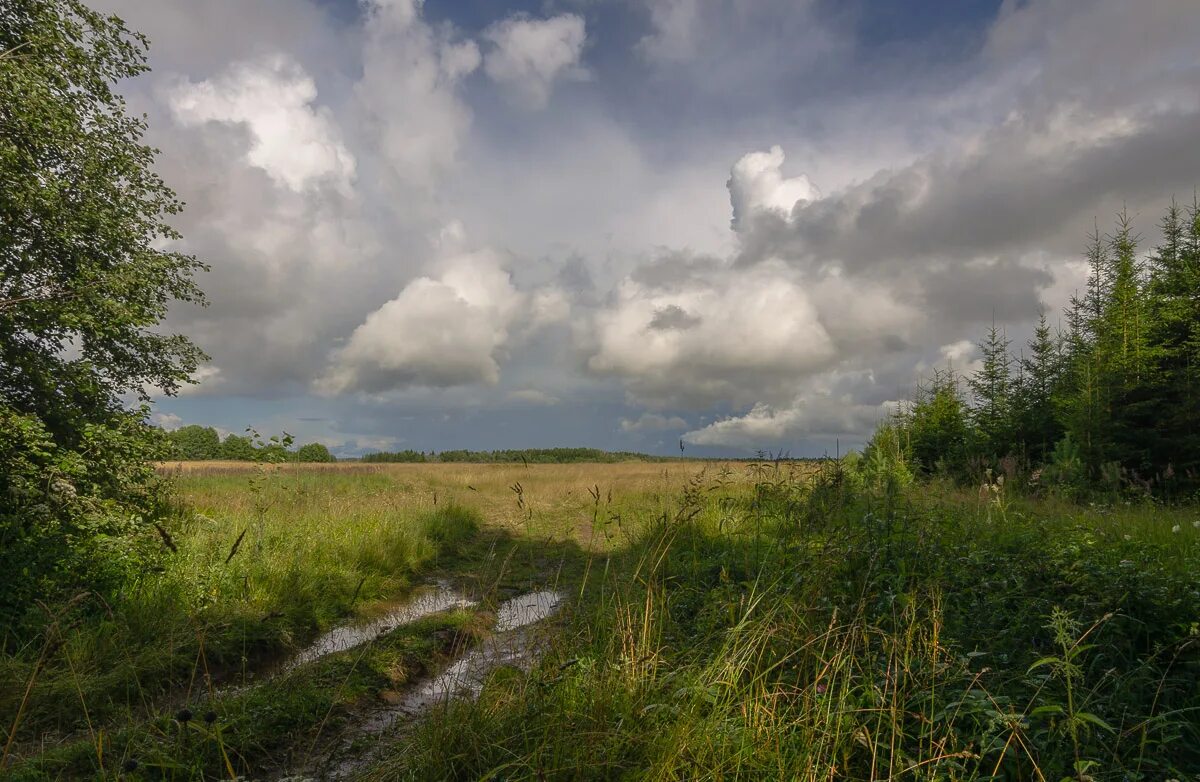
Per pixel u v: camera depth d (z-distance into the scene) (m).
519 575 8.13
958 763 2.53
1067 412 17.16
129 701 4.11
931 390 23.97
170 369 10.91
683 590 5.21
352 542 8.55
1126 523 7.59
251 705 4.04
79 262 9.38
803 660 3.20
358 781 3.16
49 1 9.39
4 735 3.63
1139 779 2.40
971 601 4.12
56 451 7.77
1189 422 14.40
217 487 15.66
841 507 5.83
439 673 4.95
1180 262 15.96
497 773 2.83
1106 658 3.38
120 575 5.98
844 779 2.60
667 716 2.93
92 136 9.92
